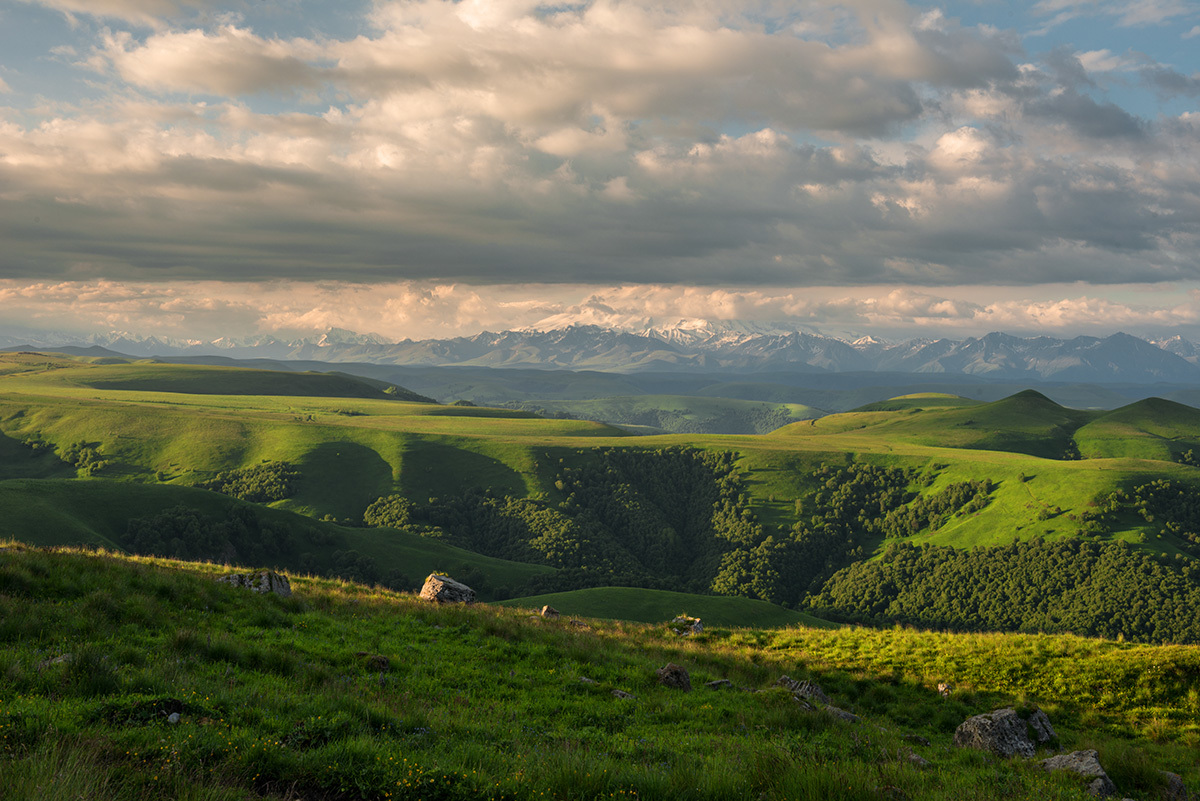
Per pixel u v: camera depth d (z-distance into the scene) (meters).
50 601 20.84
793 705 22.62
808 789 12.98
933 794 13.99
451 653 24.72
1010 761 18.97
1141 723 24.89
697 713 20.73
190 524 187.50
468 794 11.45
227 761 11.30
